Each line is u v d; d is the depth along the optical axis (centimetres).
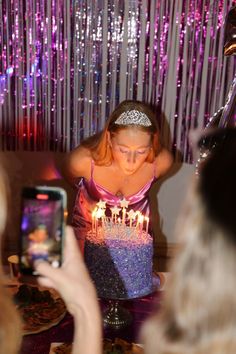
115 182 235
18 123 312
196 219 66
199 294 66
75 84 305
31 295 173
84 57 299
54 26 294
